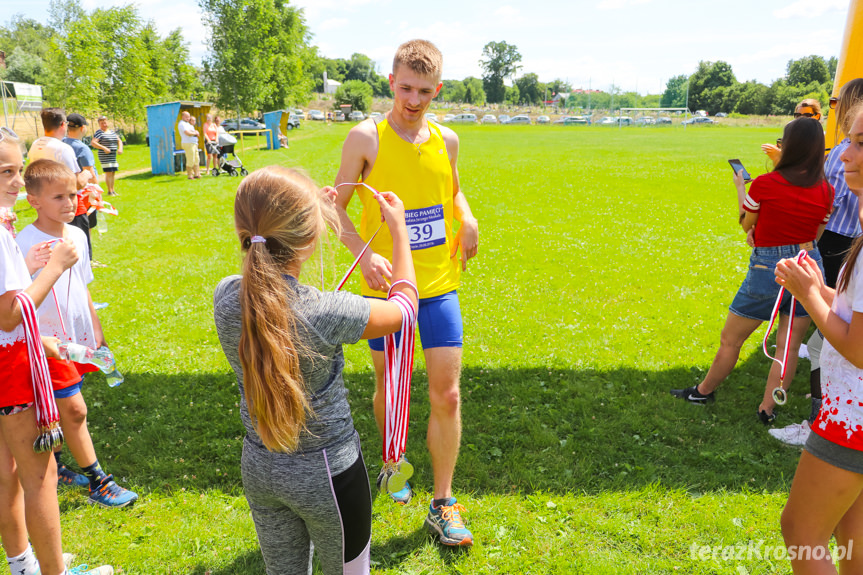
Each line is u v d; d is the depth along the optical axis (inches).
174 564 120.4
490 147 1306.6
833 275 181.5
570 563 120.3
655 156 1059.3
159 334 246.4
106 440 167.0
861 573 90.2
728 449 160.1
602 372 209.5
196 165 721.0
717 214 514.9
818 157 151.8
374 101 3811.5
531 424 174.4
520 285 315.3
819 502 86.2
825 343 87.0
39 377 96.0
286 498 74.9
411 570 119.4
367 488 81.1
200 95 2047.2
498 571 119.3
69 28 1353.3
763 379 201.0
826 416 84.7
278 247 71.3
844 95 167.5
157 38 1770.4
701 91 4813.0
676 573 117.6
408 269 82.4
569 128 2613.2
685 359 220.4
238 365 73.1
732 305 173.2
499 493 143.8
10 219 115.6
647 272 336.5
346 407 78.4
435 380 126.0
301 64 2230.6
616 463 155.4
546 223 478.0
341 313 72.2
